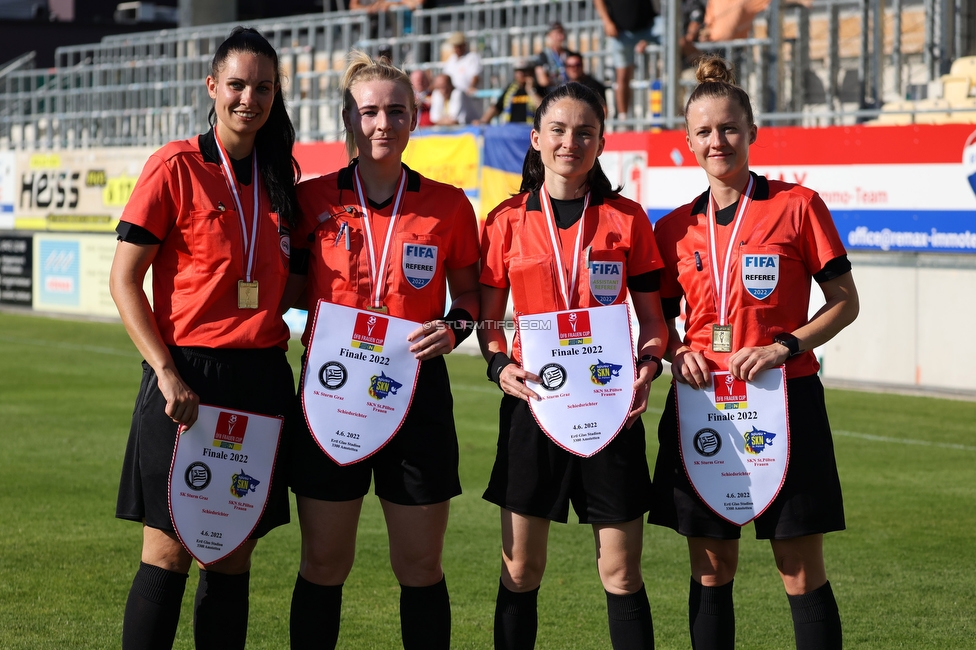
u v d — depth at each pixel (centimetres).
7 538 535
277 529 569
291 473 339
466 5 1605
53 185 1697
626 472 335
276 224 334
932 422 850
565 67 1309
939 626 425
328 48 1641
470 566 503
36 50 2469
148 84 1853
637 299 349
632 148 1120
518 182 1182
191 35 1873
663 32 1232
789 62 1333
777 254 330
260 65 324
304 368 334
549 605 452
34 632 408
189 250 325
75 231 1669
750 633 419
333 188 343
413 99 342
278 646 401
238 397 327
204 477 321
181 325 326
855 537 551
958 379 966
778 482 325
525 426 340
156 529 329
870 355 1017
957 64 1216
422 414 337
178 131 1850
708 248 335
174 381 315
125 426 833
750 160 1064
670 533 566
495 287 352
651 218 1112
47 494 625
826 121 1266
